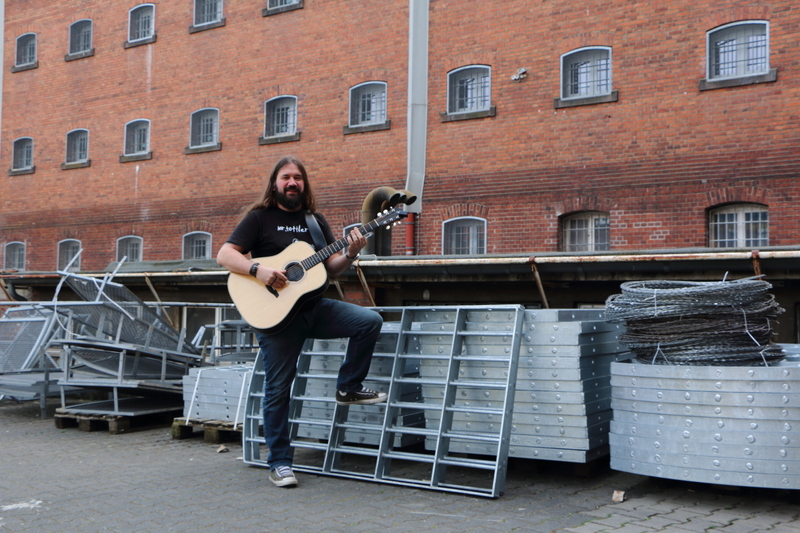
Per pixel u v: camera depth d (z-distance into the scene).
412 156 15.04
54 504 4.73
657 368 4.66
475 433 4.97
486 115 14.69
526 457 5.16
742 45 12.50
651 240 12.95
